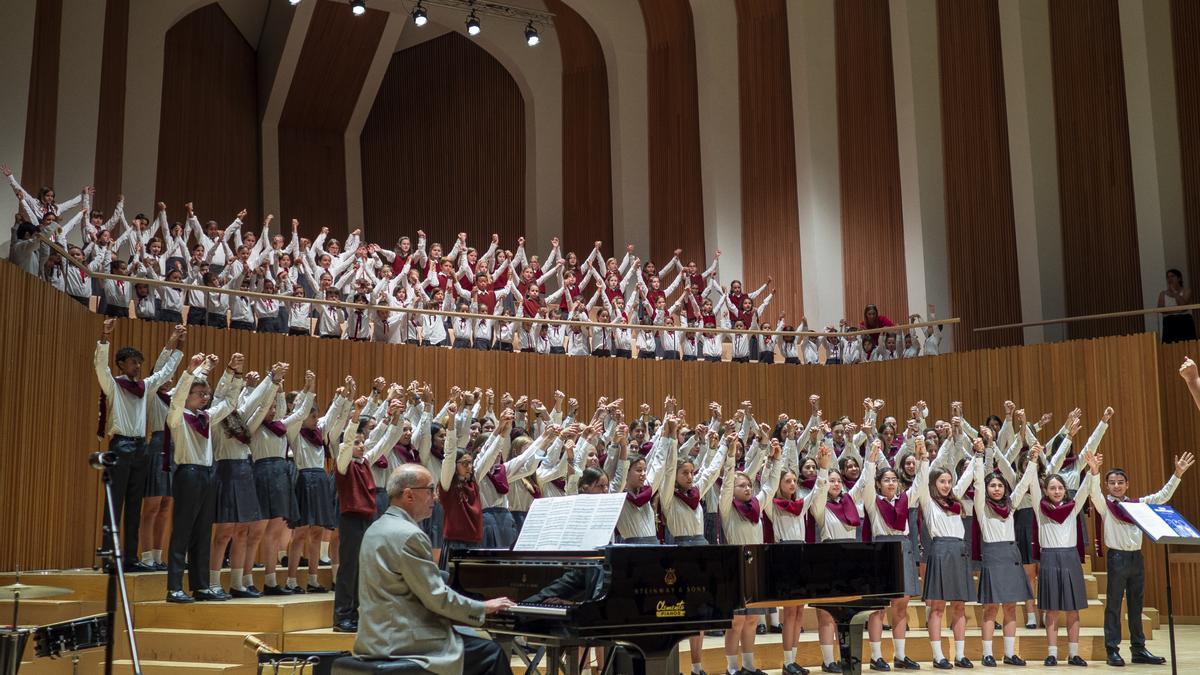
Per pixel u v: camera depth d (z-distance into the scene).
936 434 10.98
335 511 8.73
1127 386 12.93
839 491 8.88
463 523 7.71
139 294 11.03
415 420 9.05
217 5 18.44
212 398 8.89
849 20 17.19
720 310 15.13
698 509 8.05
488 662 5.29
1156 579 12.05
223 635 7.29
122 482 7.88
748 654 8.02
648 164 18.39
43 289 8.90
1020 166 16.33
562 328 13.69
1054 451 10.73
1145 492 12.66
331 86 19.31
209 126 18.27
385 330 12.38
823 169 16.92
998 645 9.40
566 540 5.45
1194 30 15.60
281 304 11.91
